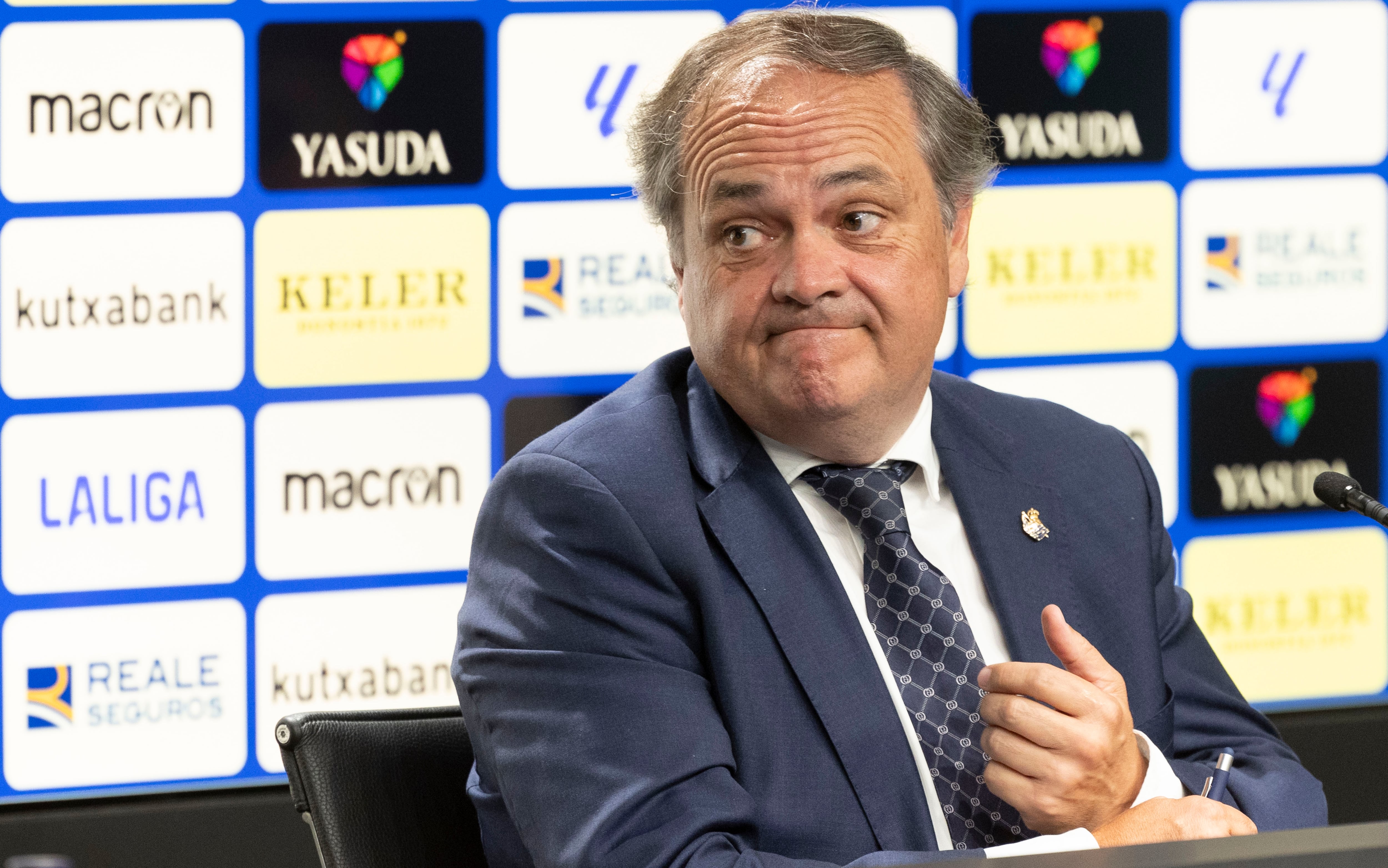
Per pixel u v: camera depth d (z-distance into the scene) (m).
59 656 5.96
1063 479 3.38
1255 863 1.74
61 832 5.96
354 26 6.00
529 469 2.98
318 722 3.04
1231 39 6.51
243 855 6.09
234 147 5.96
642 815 2.64
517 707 2.82
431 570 6.20
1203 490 6.66
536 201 6.14
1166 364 6.60
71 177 5.86
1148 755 2.95
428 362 6.14
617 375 6.25
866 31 3.02
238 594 6.07
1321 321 6.68
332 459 6.11
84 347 5.90
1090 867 1.75
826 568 2.98
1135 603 3.27
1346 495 3.17
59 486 5.92
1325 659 6.79
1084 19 6.41
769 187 2.88
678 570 2.87
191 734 6.07
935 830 2.89
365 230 6.06
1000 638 3.15
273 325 6.03
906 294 2.93
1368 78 6.61
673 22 6.16
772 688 2.86
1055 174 6.45
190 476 6.01
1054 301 6.50
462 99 6.07
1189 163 6.54
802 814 2.79
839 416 2.96
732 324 2.95
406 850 3.04
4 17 5.78
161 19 5.87
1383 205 6.67
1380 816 6.81
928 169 3.02
